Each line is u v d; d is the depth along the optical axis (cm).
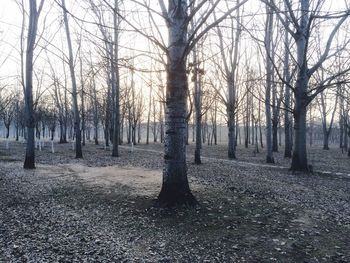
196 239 629
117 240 625
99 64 1102
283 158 2623
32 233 661
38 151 2844
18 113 4806
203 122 5456
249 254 563
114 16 1992
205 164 1922
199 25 721
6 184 1173
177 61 797
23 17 1686
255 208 844
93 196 990
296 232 673
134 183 1195
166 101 820
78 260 530
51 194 1025
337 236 657
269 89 2198
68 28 2288
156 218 749
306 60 1509
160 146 4522
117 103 2448
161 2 827
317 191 1120
